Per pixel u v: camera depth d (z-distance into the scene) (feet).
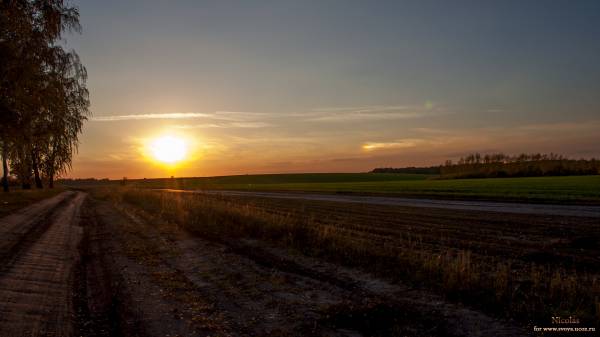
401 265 32.89
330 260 36.70
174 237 52.60
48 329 20.81
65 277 31.65
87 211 93.91
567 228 53.72
